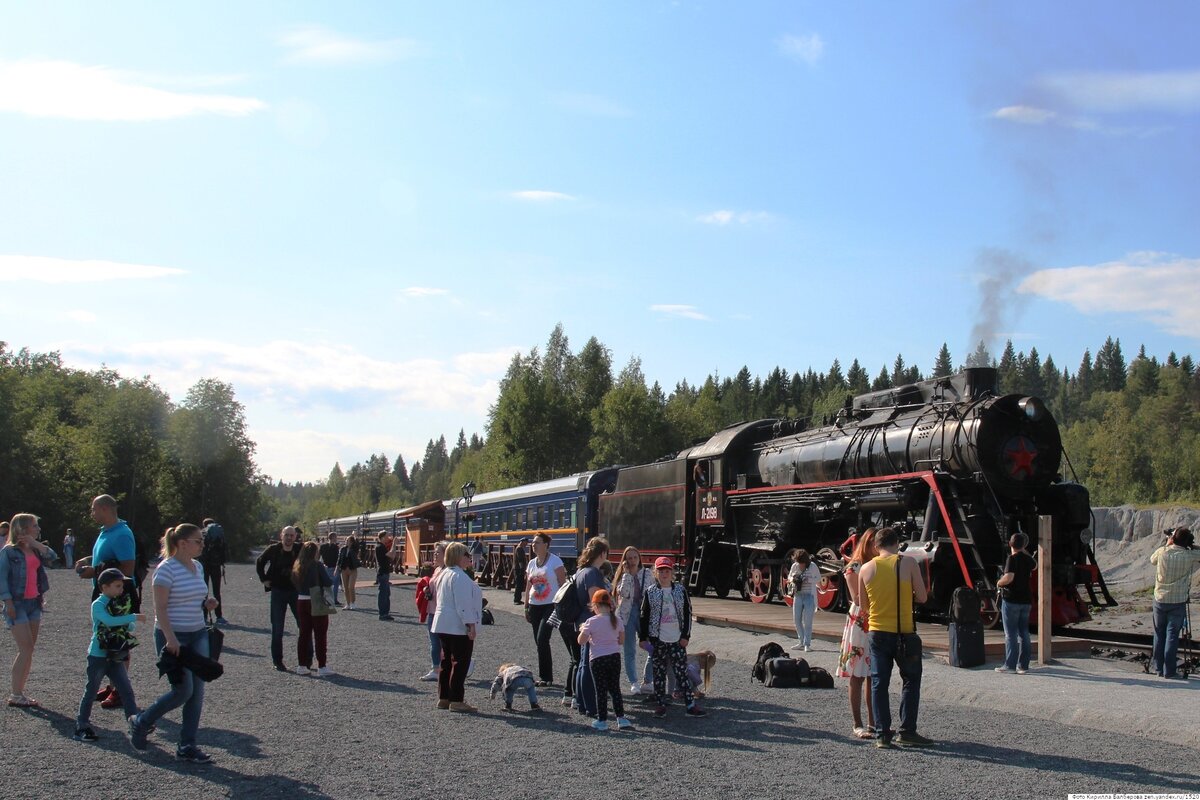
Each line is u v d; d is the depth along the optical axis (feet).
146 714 27.14
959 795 23.86
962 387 62.64
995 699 36.37
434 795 23.63
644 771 26.22
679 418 257.34
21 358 286.46
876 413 70.23
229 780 24.91
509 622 70.13
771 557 75.51
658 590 34.65
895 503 61.36
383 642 57.16
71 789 23.72
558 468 252.01
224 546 66.90
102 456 217.97
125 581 30.37
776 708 36.06
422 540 164.04
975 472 57.47
